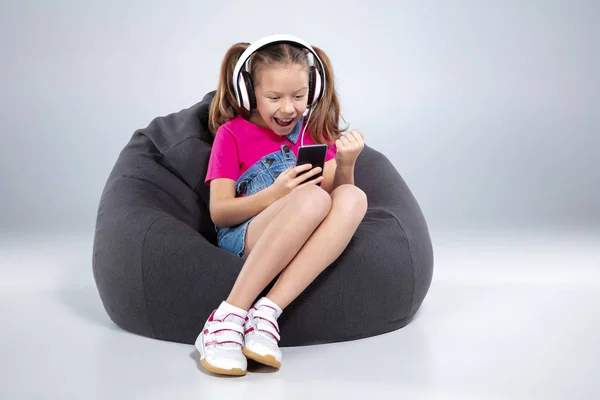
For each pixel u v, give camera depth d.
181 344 2.38
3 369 2.18
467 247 3.95
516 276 3.30
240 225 2.41
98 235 2.56
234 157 2.49
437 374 2.12
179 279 2.31
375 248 2.39
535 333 2.50
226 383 2.05
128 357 2.27
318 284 2.31
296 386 2.03
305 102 2.39
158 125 2.98
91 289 3.13
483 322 2.62
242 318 2.12
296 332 2.32
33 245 4.00
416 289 2.51
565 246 3.96
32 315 2.75
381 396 1.96
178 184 2.79
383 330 2.48
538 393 1.99
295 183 2.28
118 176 2.76
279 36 2.35
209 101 2.98
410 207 2.68
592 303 2.86
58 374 2.14
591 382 2.06
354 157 2.37
